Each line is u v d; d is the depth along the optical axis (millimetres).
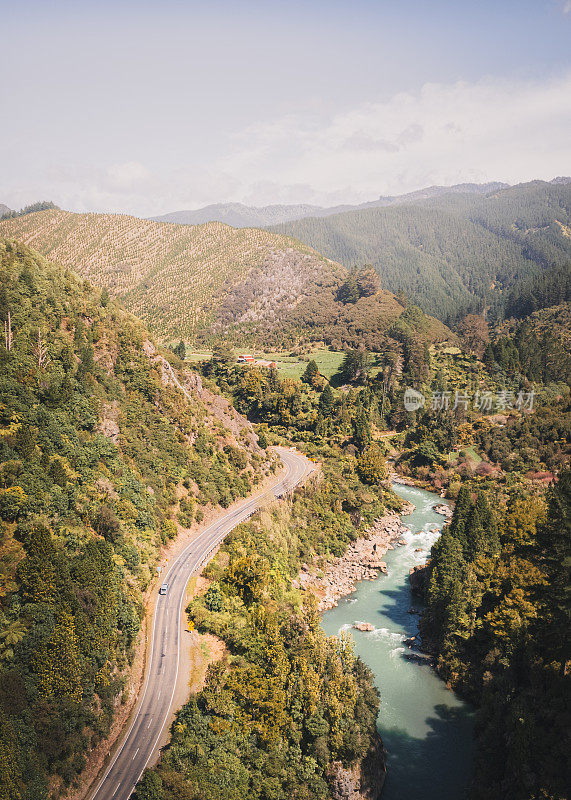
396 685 94812
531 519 116688
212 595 95562
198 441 146625
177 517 121688
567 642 75000
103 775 65938
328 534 142875
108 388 129250
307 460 183125
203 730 71812
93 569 78312
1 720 58875
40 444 96875
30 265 134750
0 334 109438
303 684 79500
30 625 68875
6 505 79688
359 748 74562
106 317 144750
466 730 85688
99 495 100812
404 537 152750
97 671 73062
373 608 118438
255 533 122750
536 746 70250
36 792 57875
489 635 95188
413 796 74812
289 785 71312
